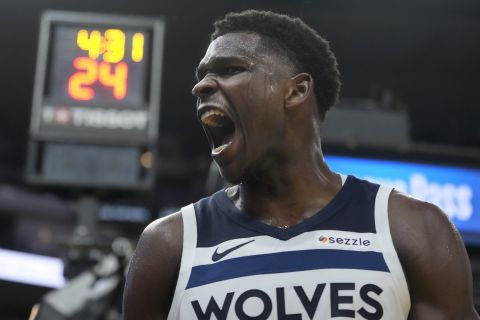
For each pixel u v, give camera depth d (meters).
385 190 3.91
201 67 3.94
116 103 10.22
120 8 22.30
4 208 29.66
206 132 3.92
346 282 3.56
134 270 3.93
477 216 11.36
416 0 21.73
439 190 11.31
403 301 3.60
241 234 3.79
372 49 24.41
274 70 3.88
